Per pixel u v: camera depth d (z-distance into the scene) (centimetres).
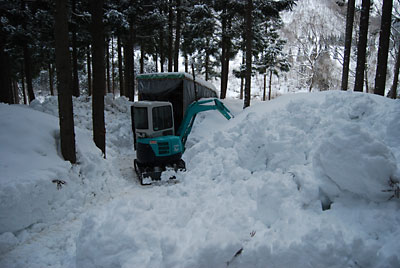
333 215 302
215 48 2228
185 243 306
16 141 577
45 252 389
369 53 2372
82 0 1614
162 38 2214
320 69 3027
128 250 309
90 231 339
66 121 612
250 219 347
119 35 1869
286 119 598
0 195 415
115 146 1141
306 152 482
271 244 277
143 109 788
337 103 585
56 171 545
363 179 292
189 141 1070
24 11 1463
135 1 1723
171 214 374
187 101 1124
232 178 514
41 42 1941
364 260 241
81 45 2042
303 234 277
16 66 2417
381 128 458
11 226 421
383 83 1073
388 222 267
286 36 3262
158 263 289
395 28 1872
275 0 1470
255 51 2198
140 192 659
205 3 1823
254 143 551
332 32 2819
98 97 806
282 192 349
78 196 562
